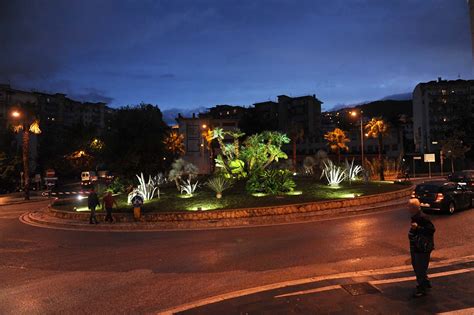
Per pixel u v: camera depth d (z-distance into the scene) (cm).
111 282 816
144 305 666
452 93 8394
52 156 7419
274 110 9975
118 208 2003
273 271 847
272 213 1750
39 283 827
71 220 1908
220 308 608
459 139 6456
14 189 4916
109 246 1249
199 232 1465
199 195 2178
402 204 2011
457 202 1675
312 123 9569
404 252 972
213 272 865
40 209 2625
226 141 7062
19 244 1334
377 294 631
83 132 7438
